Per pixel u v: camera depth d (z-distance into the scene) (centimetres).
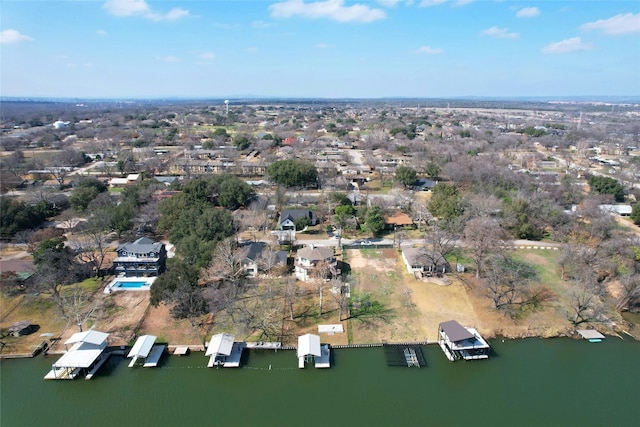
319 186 13938
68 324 6212
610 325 6344
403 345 5906
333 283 6875
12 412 4803
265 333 6088
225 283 7200
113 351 5716
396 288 7269
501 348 5891
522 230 9288
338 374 5400
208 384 5241
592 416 4769
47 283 6581
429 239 8375
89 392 5100
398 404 4934
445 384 5244
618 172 15250
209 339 5975
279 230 9944
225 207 11319
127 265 7512
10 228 8975
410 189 13600
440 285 7312
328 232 9894
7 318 6334
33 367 5450
